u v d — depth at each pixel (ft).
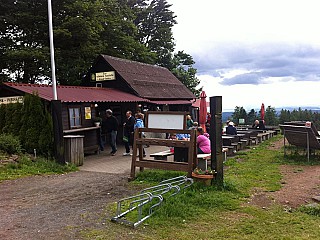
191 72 143.23
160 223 17.79
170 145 28.45
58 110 38.50
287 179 28.63
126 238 15.96
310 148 39.70
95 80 77.66
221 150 25.43
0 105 44.09
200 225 17.71
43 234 16.74
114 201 22.90
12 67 79.82
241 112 110.11
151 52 119.34
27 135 40.24
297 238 15.72
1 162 34.99
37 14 81.46
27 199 24.21
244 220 18.40
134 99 65.62
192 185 24.59
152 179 29.27
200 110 40.37
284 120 97.96
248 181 27.78
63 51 81.87
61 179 31.65
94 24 84.74
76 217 19.40
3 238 16.35
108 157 47.24
